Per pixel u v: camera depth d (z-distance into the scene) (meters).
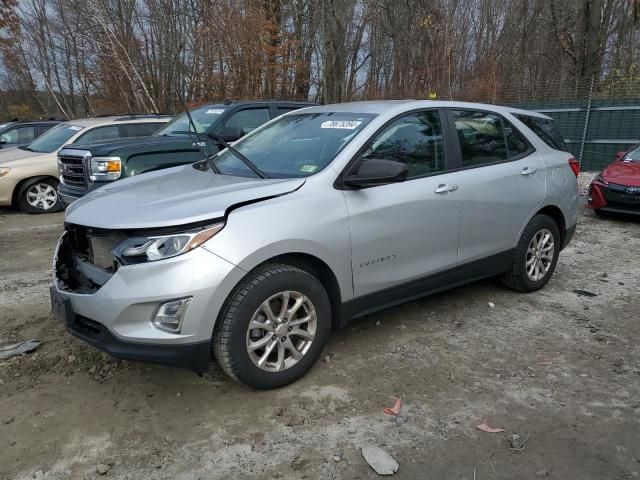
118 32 23.23
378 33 26.53
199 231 3.03
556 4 26.08
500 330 4.40
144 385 3.52
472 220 4.43
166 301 2.96
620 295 5.30
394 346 4.08
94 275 3.24
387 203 3.80
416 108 4.25
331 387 3.50
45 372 3.68
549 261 5.32
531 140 5.15
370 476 2.70
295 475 2.71
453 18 26.33
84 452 2.87
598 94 17.48
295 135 4.25
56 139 10.43
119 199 3.47
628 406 3.32
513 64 28.58
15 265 6.31
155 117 11.08
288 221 3.30
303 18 23.36
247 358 3.23
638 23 23.64
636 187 8.67
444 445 2.94
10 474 2.71
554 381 3.61
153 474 2.71
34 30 32.75
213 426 3.10
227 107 8.11
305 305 3.47
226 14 20.27
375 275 3.82
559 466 2.77
